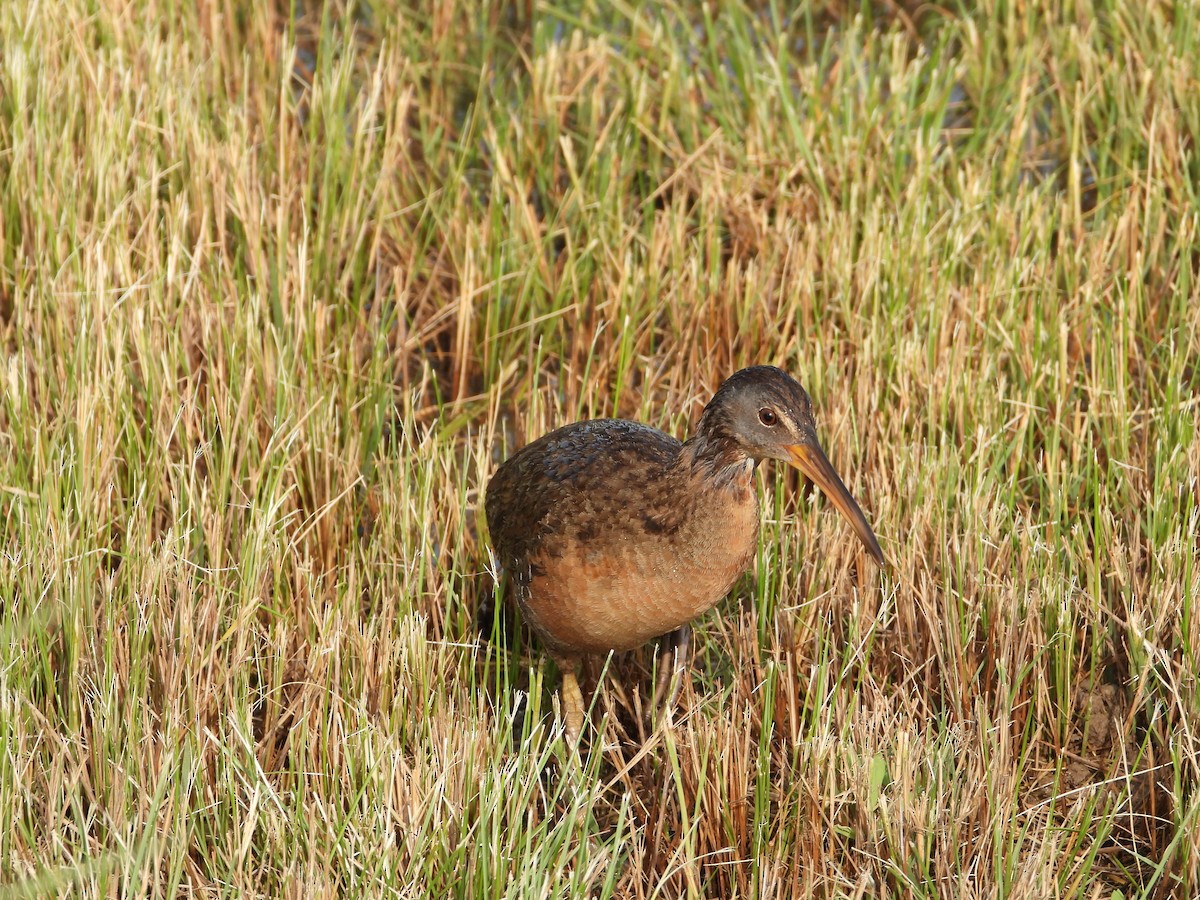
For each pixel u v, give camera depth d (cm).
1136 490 1044
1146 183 1312
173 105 1342
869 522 1029
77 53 1351
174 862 753
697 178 1384
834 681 934
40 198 1200
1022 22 1534
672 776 858
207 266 1223
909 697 947
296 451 1058
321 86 1424
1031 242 1306
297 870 775
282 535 975
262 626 926
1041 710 933
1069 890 812
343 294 1234
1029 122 1477
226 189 1275
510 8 1762
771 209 1362
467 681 945
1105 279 1264
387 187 1345
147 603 881
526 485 895
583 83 1470
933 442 1087
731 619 962
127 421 1019
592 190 1375
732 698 919
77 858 761
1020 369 1166
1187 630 907
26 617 873
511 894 748
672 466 855
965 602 957
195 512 982
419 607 969
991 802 827
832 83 1516
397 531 1015
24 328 1116
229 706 850
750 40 1638
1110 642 962
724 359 1226
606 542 851
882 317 1192
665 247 1299
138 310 1081
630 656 1005
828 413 1124
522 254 1298
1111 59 1493
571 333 1280
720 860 845
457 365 1249
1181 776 880
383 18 1638
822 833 845
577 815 835
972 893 805
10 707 807
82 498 947
